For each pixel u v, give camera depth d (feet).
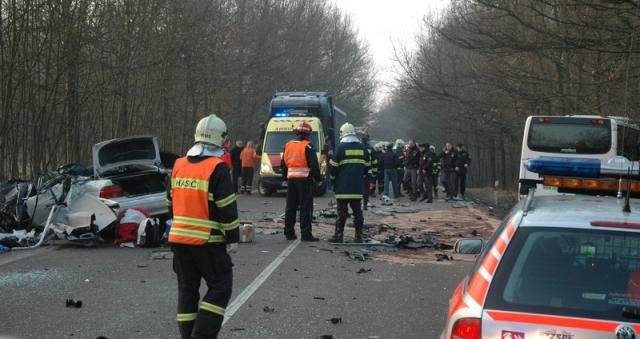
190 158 16.98
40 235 37.76
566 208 12.12
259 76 127.24
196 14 84.94
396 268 31.35
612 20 42.39
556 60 54.29
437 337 20.25
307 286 27.04
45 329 20.52
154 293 25.43
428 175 70.23
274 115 85.76
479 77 69.15
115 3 68.08
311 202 39.17
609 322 9.88
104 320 21.62
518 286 10.61
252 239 38.65
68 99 63.41
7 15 53.21
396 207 63.57
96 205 36.99
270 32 136.05
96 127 78.95
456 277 29.55
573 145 46.78
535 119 47.50
